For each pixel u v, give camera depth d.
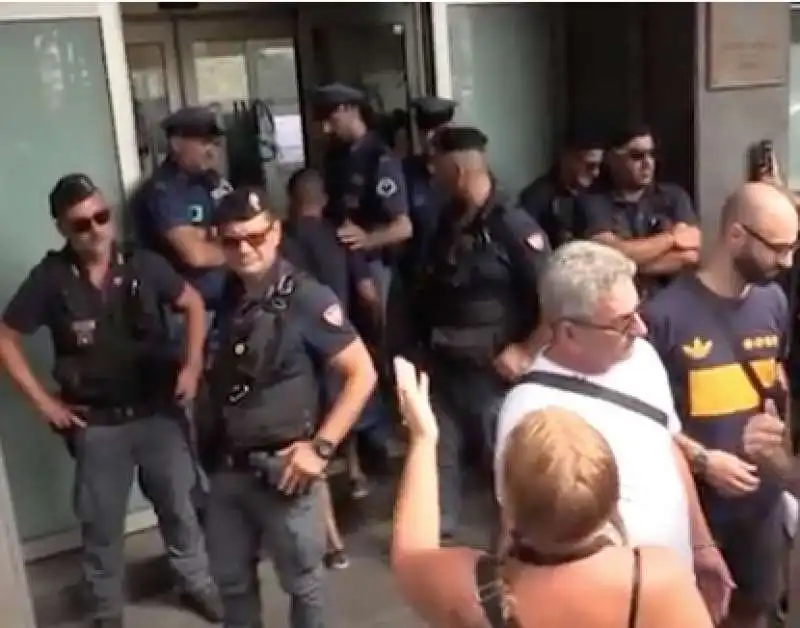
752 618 2.45
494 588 1.42
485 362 3.22
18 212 3.57
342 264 3.92
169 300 3.04
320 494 2.64
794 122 4.88
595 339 1.85
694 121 4.43
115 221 3.71
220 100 5.49
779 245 2.09
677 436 2.06
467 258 3.22
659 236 3.69
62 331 2.96
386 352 3.83
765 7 4.47
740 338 2.21
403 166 4.06
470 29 4.51
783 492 2.30
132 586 3.56
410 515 1.65
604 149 3.83
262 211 2.49
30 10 3.49
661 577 1.38
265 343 2.50
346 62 5.15
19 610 2.59
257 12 5.45
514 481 1.38
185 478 3.17
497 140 4.66
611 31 4.59
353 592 3.43
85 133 3.65
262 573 3.56
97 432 3.01
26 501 3.76
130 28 5.15
